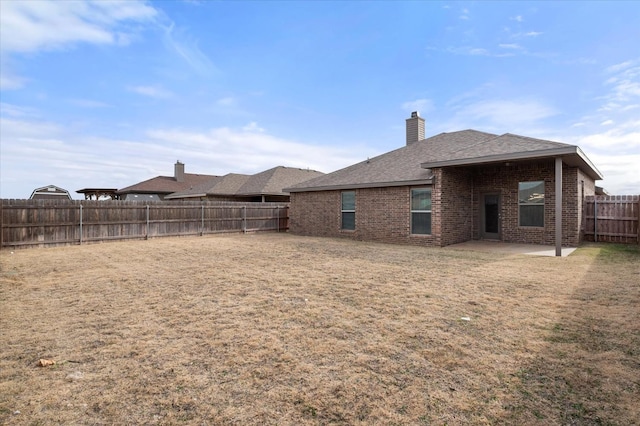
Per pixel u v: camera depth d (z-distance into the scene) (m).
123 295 5.75
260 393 2.76
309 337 3.91
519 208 12.84
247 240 14.65
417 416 2.44
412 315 4.64
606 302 5.16
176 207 16.23
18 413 2.48
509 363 3.25
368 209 14.33
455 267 8.09
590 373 3.04
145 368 3.19
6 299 5.52
